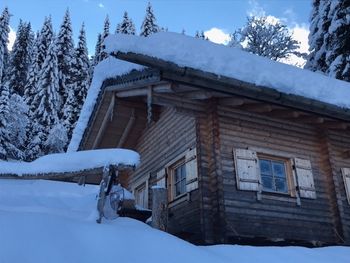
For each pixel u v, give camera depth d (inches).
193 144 384.5
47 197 298.0
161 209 262.4
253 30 1055.0
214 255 208.8
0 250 159.8
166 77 319.0
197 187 361.7
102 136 492.7
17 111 1268.5
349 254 272.1
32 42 2190.0
